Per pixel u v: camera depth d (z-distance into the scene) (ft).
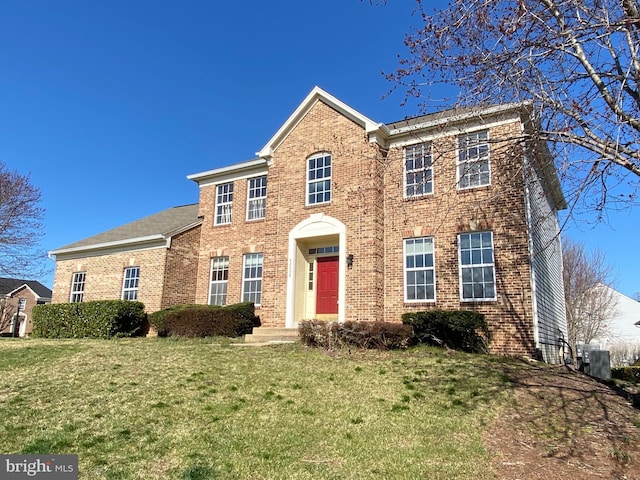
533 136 26.20
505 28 23.44
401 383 31.01
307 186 55.93
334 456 20.08
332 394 28.60
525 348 42.04
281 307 53.98
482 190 46.83
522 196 44.70
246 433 22.30
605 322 131.03
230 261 65.26
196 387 29.22
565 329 69.87
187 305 60.39
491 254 45.68
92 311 61.62
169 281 64.85
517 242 44.19
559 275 66.28
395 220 51.13
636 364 63.72
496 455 20.54
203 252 68.54
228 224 66.90
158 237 64.95
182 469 18.43
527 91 25.88
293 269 54.34
